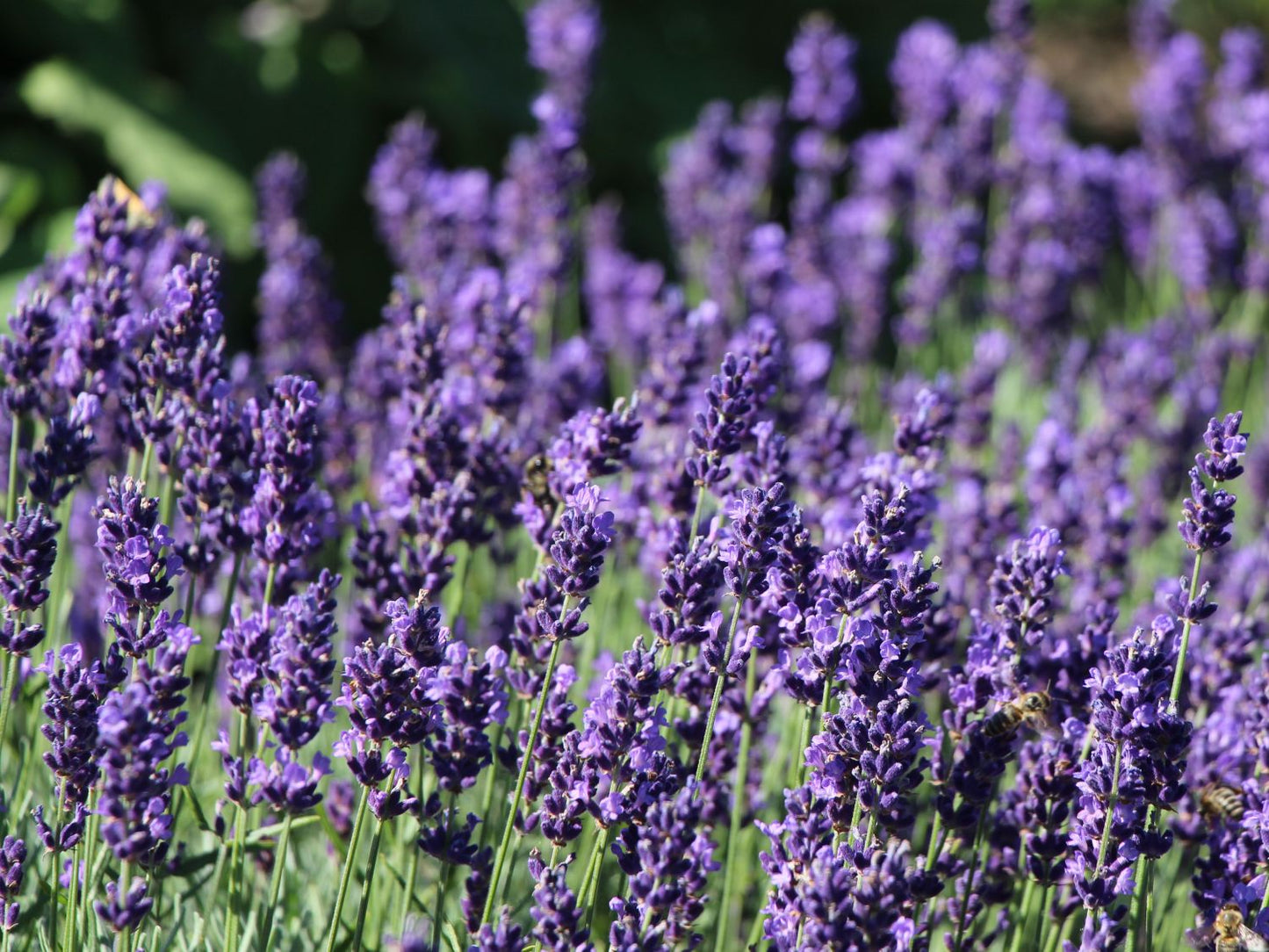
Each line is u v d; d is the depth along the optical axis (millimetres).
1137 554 7254
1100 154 10758
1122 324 12258
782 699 5277
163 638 3619
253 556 4504
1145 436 7773
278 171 7980
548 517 4520
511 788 4531
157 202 5504
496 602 5773
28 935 4199
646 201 13773
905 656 3625
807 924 3359
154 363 4406
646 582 5648
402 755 3521
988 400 7355
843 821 3658
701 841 3621
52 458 4145
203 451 4352
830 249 10023
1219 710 4785
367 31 14070
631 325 8984
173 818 3881
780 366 5125
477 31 13633
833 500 5266
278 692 3586
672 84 14047
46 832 3545
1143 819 3854
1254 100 10359
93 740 3521
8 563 3654
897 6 15164
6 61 12414
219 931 4297
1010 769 4906
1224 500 3746
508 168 8609
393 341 5949
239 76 13117
